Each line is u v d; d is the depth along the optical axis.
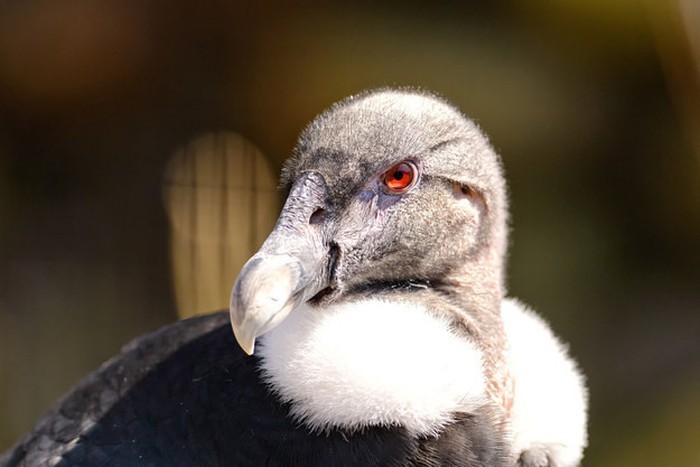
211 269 9.64
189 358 5.21
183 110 13.43
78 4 13.47
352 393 4.70
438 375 4.79
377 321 4.83
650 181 11.91
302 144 5.37
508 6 11.88
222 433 4.89
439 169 5.41
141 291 12.77
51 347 12.30
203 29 13.28
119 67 13.57
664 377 11.33
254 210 10.18
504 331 5.62
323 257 5.07
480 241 5.62
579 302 11.70
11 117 13.84
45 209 13.40
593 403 11.30
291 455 4.79
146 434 5.01
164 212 13.11
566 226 11.87
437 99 5.84
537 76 11.73
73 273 12.97
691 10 11.09
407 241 5.35
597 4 11.44
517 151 11.69
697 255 11.93
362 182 5.23
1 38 13.54
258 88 12.93
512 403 5.48
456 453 4.84
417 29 12.04
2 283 12.80
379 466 4.76
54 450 5.17
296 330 4.89
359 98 5.64
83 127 13.90
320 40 12.57
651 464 10.77
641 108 11.86
